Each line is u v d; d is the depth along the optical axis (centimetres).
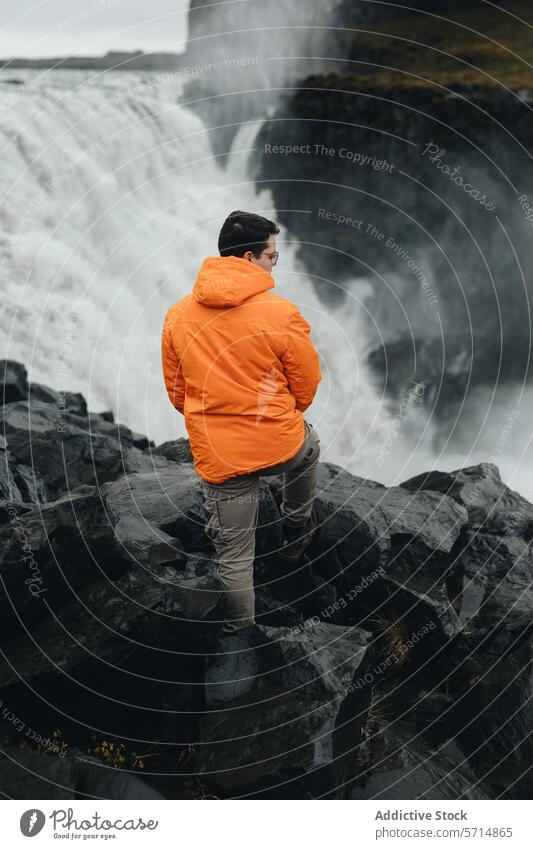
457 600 376
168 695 295
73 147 1620
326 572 376
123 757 288
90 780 264
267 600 342
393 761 304
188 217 1855
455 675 347
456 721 331
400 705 338
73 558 297
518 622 353
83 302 1432
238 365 270
